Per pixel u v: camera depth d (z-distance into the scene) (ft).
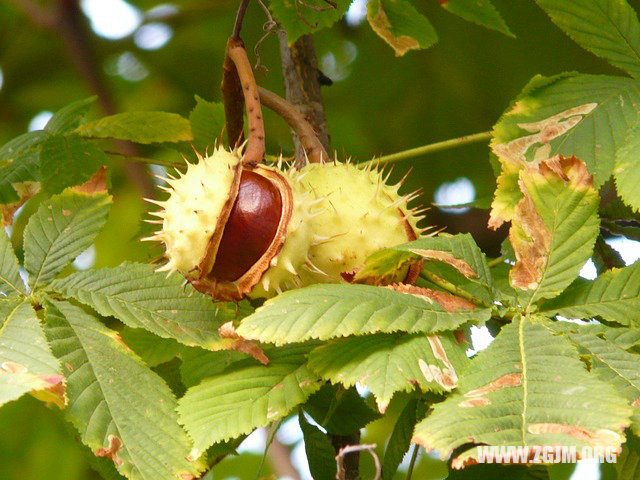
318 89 3.49
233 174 2.95
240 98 3.14
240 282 2.95
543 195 2.94
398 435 3.05
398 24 3.51
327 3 3.35
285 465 3.85
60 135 3.34
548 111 3.08
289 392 2.87
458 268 2.91
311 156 3.10
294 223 2.93
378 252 2.90
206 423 2.83
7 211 3.30
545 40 4.27
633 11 3.17
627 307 2.91
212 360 3.04
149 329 2.93
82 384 2.85
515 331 2.84
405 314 2.83
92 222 3.04
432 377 2.79
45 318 2.91
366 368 2.81
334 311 2.82
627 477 3.00
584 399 2.73
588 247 2.92
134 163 3.86
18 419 3.94
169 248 2.95
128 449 2.81
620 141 3.05
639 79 3.12
